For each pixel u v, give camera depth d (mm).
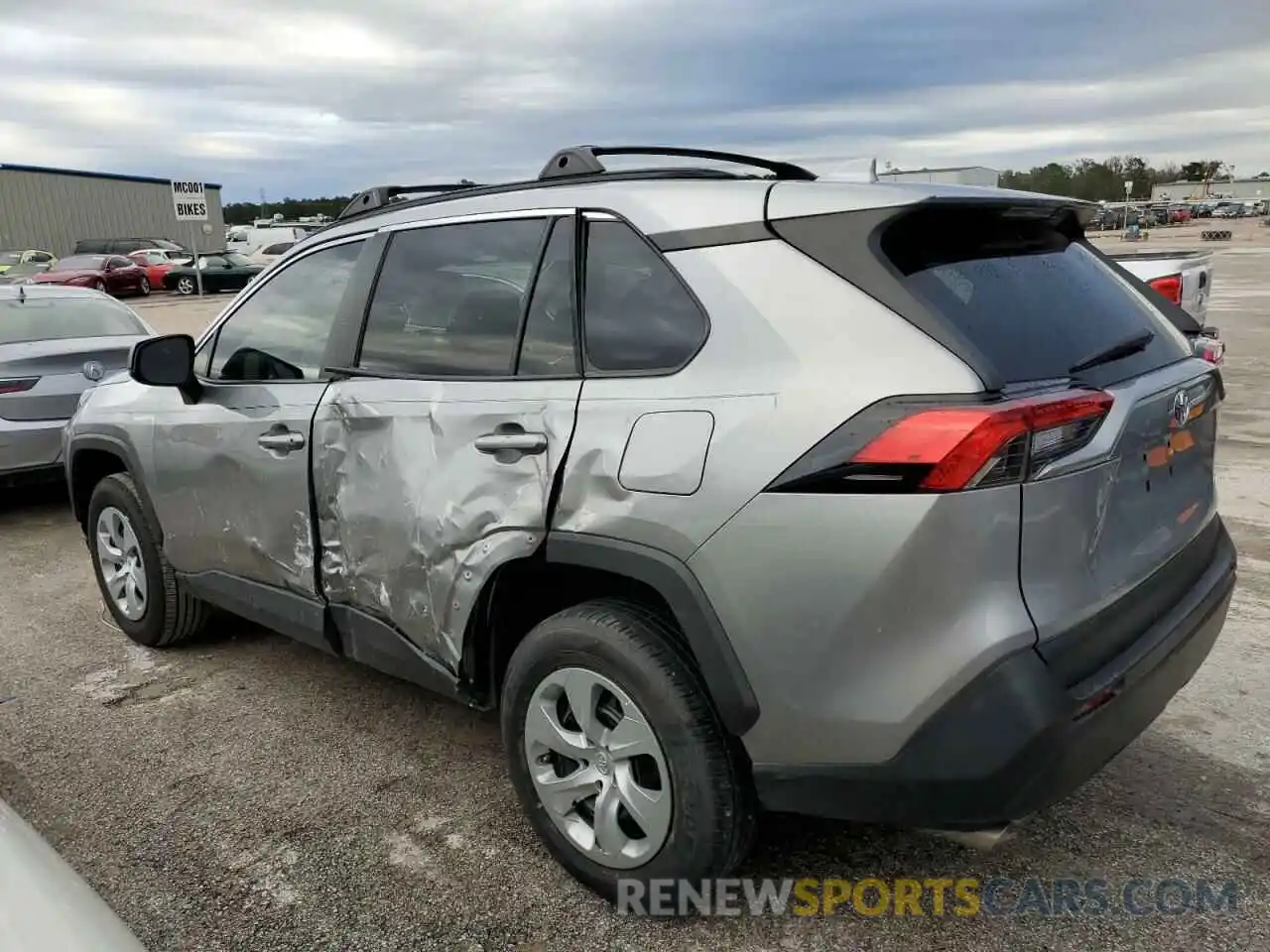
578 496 2486
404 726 3689
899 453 2016
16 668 4305
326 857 2867
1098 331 2514
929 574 2020
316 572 3328
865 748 2135
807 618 2145
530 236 2805
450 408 2818
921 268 2254
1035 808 2090
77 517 4797
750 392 2236
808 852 2807
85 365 6773
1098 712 2127
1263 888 2629
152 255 30922
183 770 3393
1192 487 2785
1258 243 41562
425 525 2854
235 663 4309
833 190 2371
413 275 3113
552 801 2676
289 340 3520
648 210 2559
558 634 2561
